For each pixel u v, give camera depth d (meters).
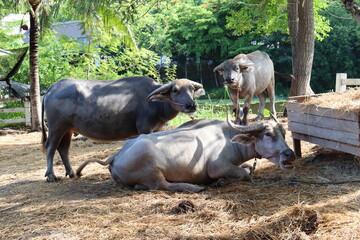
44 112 7.12
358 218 4.15
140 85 6.93
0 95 19.31
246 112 9.40
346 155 6.37
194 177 5.82
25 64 21.69
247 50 36.41
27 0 14.95
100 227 4.51
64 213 5.05
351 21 36.06
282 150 5.39
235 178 5.81
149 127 6.82
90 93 6.83
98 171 7.36
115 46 19.81
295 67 12.62
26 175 7.70
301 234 3.85
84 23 11.66
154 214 4.79
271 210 4.61
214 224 4.36
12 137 14.11
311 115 6.23
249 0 15.07
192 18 35.16
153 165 5.61
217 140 5.91
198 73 40.66
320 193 5.05
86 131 6.93
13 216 5.15
